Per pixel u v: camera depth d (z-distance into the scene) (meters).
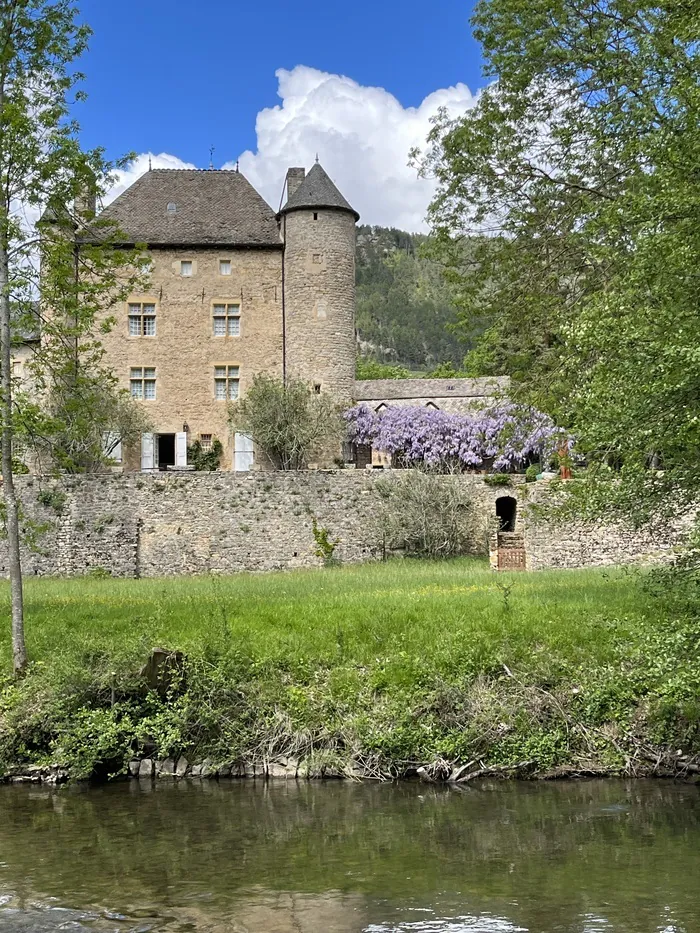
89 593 19.91
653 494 12.98
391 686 12.24
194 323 39.31
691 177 11.74
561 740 11.33
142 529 28.38
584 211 16.52
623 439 11.92
